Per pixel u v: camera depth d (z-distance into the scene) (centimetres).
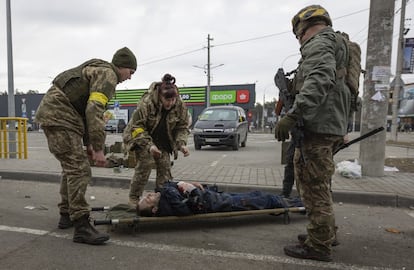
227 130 1226
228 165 797
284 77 312
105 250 311
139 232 362
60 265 278
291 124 255
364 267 284
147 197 362
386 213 453
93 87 310
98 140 306
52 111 314
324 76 246
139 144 393
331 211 288
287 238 351
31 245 320
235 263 289
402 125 5506
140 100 407
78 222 326
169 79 397
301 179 289
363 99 639
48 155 971
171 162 443
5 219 400
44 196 522
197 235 357
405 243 342
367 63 632
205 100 4256
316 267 283
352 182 577
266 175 647
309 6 290
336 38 269
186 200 358
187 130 428
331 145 278
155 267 278
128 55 346
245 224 393
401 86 2069
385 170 696
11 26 1022
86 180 329
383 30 615
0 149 891
